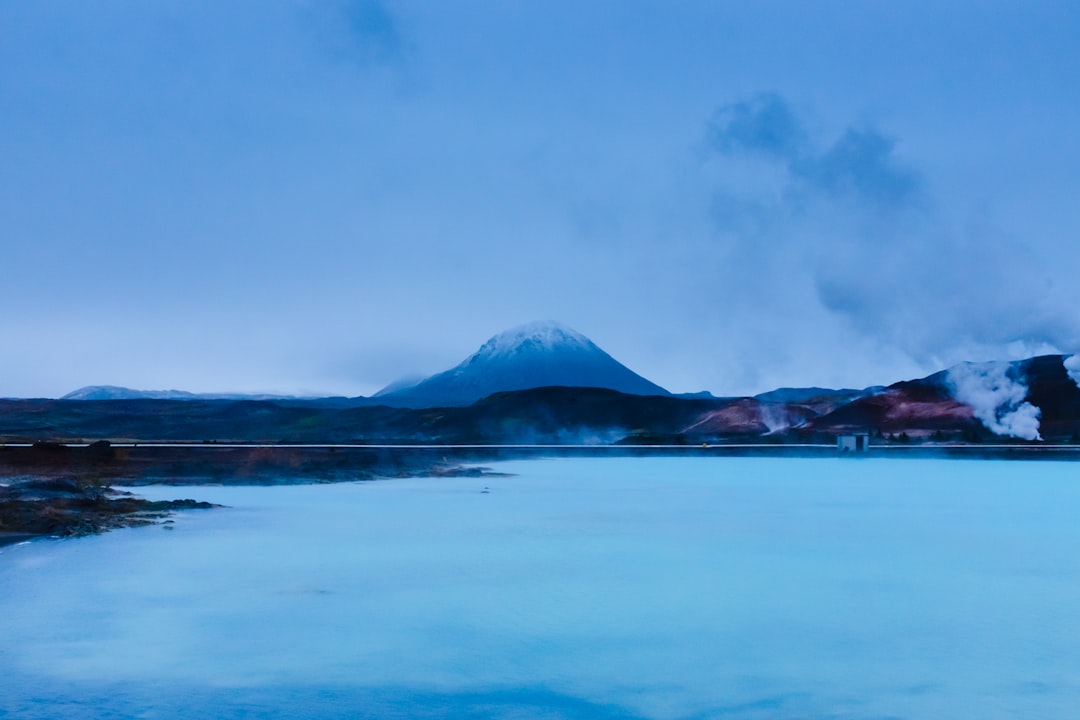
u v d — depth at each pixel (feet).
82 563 66.69
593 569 67.72
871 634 49.93
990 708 39.34
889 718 38.09
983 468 176.45
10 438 255.50
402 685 41.65
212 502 108.99
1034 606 56.65
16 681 41.55
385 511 100.78
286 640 48.19
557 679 42.98
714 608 55.52
